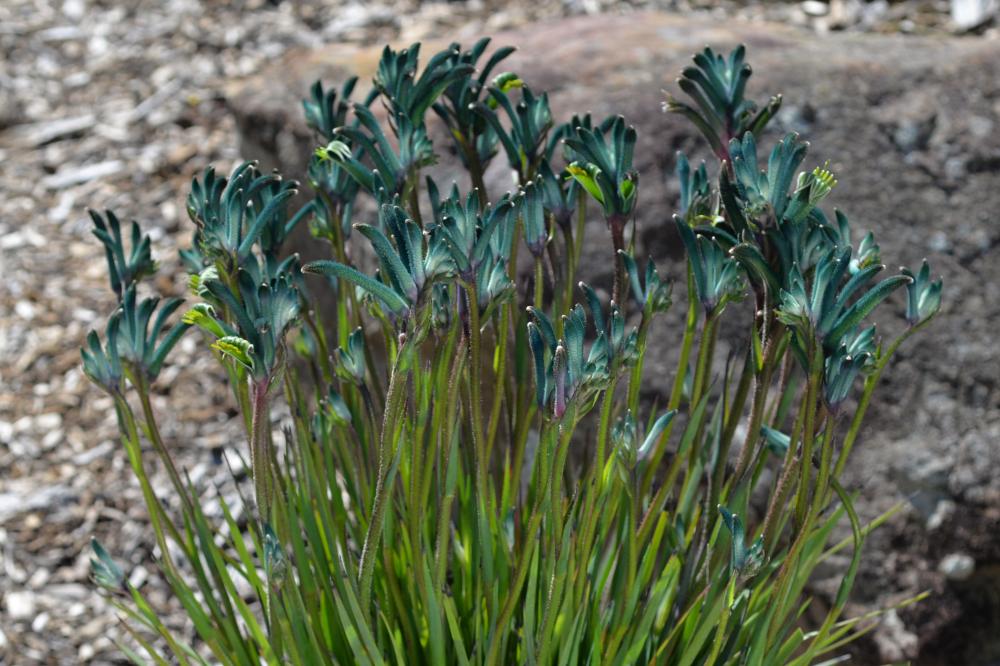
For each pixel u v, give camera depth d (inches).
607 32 129.5
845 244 65.0
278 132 123.1
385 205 53.4
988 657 98.3
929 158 115.3
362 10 200.2
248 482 124.9
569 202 66.0
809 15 189.9
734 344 101.6
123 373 64.4
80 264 156.9
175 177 170.1
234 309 51.5
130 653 75.1
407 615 68.9
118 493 125.4
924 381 103.3
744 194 56.6
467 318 55.9
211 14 203.3
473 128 69.1
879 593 95.6
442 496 63.7
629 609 65.1
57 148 176.9
